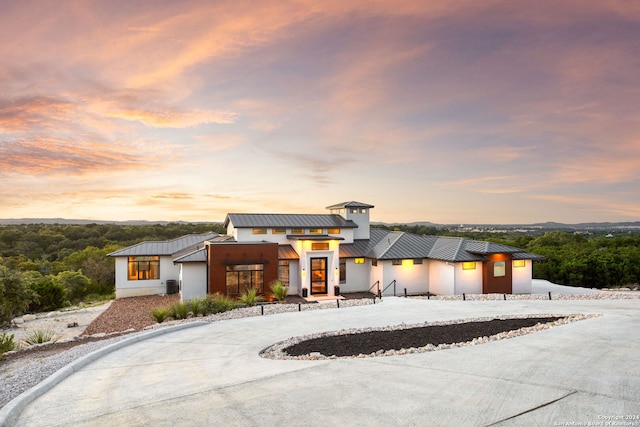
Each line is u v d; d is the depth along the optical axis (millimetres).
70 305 26703
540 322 11898
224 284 22281
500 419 4852
